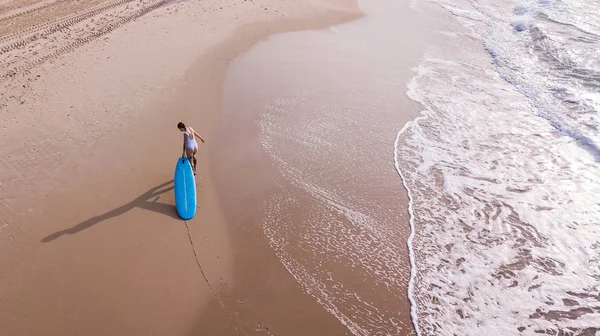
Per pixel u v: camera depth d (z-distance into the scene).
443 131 10.73
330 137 10.38
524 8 19.45
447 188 8.88
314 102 11.77
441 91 12.62
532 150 10.02
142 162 9.20
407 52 15.27
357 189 8.80
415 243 7.60
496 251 7.48
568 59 14.10
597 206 8.41
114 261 7.00
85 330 5.99
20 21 16.52
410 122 11.05
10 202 8.05
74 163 9.08
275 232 7.72
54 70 12.77
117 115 10.67
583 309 6.50
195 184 8.61
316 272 7.00
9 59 13.53
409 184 8.98
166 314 6.25
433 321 6.32
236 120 10.87
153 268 6.91
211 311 6.32
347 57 14.63
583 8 18.66
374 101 11.97
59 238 7.36
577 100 11.84
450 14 19.27
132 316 6.19
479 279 6.97
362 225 7.95
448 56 15.04
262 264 7.11
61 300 6.38
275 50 14.88
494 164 9.59
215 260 7.13
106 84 12.00
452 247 7.54
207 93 11.96
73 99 11.25
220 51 14.44
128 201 8.20
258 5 18.72
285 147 9.96
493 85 13.00
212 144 9.98
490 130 10.77
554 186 8.94
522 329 6.22
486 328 6.23
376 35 16.72
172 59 13.61
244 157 9.59
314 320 6.25
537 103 11.90
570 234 7.81
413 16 18.98
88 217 7.80
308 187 8.80
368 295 6.66
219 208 8.20
